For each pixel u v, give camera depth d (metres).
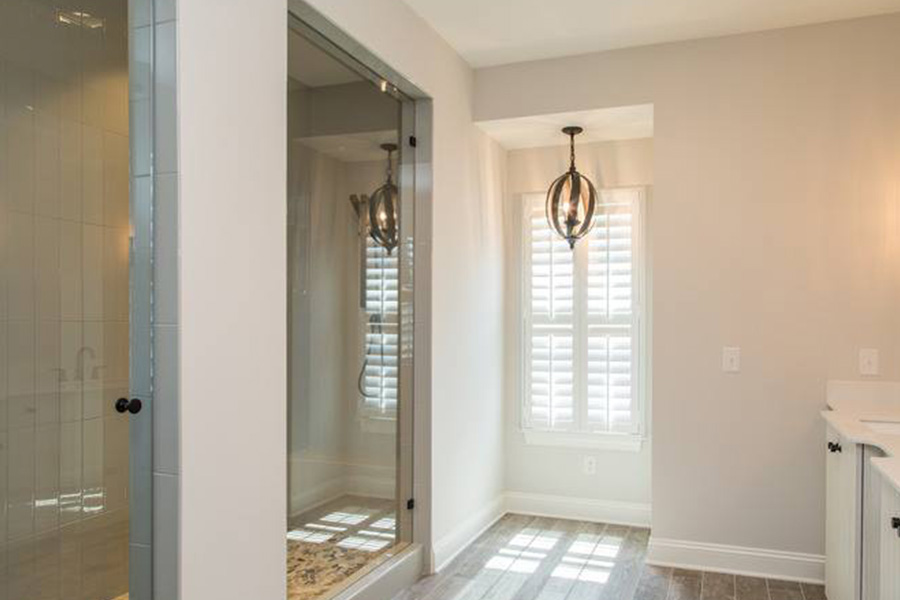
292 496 2.78
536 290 4.73
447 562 3.75
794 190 3.56
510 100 4.07
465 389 4.06
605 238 4.57
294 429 2.79
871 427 3.01
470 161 4.14
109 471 1.96
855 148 3.48
